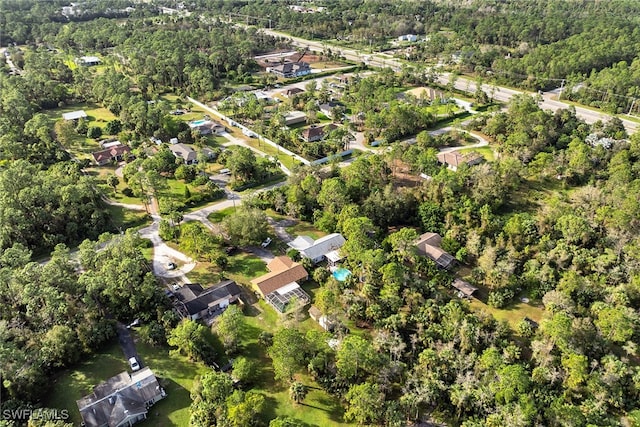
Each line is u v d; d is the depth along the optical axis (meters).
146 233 123.19
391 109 178.25
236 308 89.44
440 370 78.31
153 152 162.12
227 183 147.88
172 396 78.81
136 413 73.19
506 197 134.62
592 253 105.38
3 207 109.75
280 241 119.94
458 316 85.94
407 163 150.50
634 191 121.62
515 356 80.75
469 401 72.31
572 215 112.19
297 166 141.38
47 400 77.31
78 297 92.06
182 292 98.12
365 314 92.69
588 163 140.38
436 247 111.38
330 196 122.12
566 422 67.50
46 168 150.50
